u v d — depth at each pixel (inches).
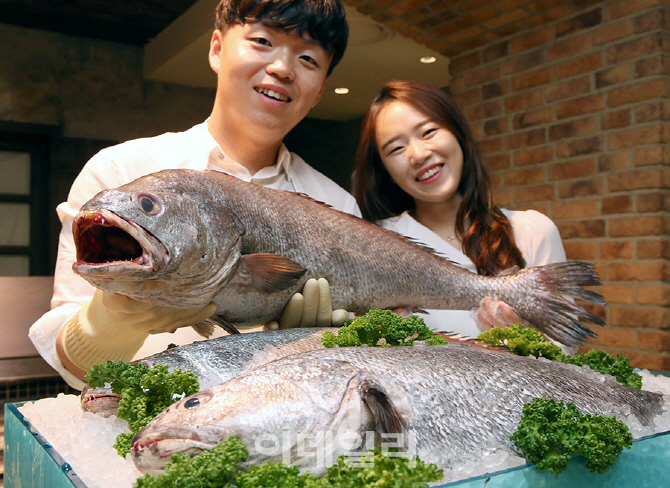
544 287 58.5
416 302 56.9
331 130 281.9
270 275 45.1
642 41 127.3
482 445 33.4
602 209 134.6
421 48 183.3
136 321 41.9
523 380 37.1
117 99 231.5
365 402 31.1
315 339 43.9
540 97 146.5
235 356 40.5
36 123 217.2
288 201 51.0
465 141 88.6
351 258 52.3
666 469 34.4
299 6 55.8
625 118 130.2
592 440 30.7
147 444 28.1
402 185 88.4
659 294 125.0
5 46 211.2
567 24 140.4
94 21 209.9
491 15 145.2
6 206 225.3
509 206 154.2
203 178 44.9
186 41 195.9
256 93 59.1
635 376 49.3
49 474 28.9
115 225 36.5
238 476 25.7
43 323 52.2
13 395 71.2
